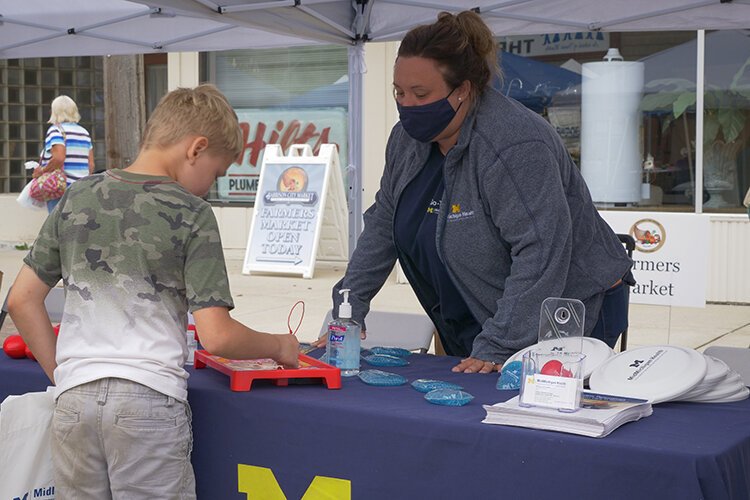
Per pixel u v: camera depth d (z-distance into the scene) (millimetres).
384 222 3338
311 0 5066
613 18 5188
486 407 2236
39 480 2504
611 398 2361
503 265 3031
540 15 5227
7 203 13188
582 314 2820
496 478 2164
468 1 5238
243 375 2531
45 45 6344
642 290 7066
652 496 1997
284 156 11000
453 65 2820
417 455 2256
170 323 2359
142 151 2486
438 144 3109
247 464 2496
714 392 2486
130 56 11961
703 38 8867
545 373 2277
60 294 4602
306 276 10281
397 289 9789
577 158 9422
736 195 8914
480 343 2916
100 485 2355
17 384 2822
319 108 11547
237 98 11867
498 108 2928
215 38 6078
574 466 2074
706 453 1977
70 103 9695
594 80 9281
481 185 2918
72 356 2336
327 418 2371
